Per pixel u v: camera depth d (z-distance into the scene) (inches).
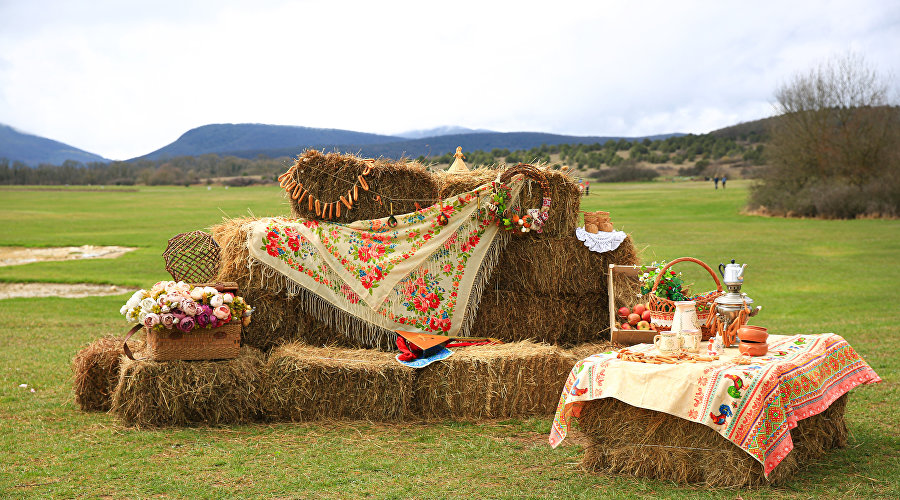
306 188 303.4
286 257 291.1
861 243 1117.1
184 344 252.4
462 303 314.2
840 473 193.5
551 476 196.1
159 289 256.8
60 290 694.5
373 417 260.5
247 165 6427.2
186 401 249.0
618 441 197.0
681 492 181.2
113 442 229.3
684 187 3115.2
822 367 209.0
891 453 209.3
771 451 177.8
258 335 292.2
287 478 194.1
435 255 313.7
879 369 321.4
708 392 181.0
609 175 4315.9
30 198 2950.3
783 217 1713.8
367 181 308.8
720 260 917.8
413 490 185.0
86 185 5575.8
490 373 261.0
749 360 192.7
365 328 302.5
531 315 321.7
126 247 1108.5
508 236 319.0
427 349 266.1
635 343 279.6
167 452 219.5
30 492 183.0
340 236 303.0
